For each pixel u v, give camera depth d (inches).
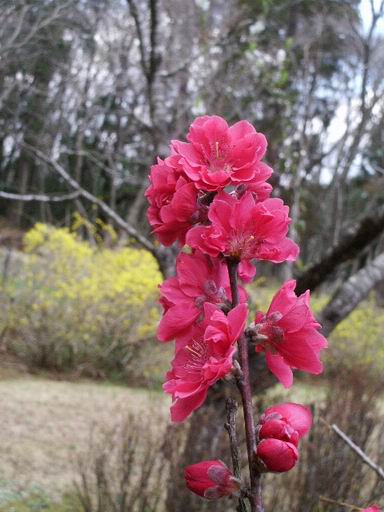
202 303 37.3
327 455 129.8
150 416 186.9
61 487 163.2
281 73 212.4
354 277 104.0
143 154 341.1
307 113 214.1
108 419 225.6
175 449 133.7
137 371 315.3
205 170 36.4
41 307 317.1
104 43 314.0
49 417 224.4
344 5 255.9
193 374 35.4
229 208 36.0
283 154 187.9
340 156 296.4
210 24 223.8
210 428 122.6
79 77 299.4
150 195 39.1
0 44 219.1
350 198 509.7
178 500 125.3
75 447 195.0
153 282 321.4
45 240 373.4
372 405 148.1
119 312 322.3
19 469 173.2
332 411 138.0
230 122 225.1
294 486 131.6
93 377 311.9
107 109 326.0
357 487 131.1
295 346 35.8
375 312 405.4
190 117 210.8
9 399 244.8
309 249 471.2
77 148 292.0
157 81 136.6
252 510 34.1
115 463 174.9
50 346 312.7
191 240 36.0
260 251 36.2
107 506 145.3
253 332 36.1
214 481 35.0
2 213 621.3
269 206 38.3
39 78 261.1
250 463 34.1
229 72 226.5
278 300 37.0
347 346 357.1
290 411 35.1
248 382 34.8
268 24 243.6
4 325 326.0
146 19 220.2
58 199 131.0
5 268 332.8
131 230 122.1
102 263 353.4
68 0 241.4
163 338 37.5
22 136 245.0
